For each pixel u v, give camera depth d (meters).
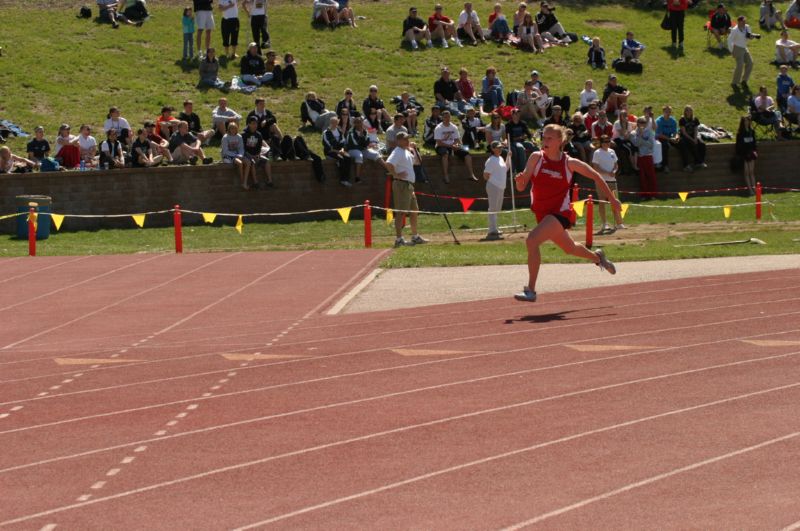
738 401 12.59
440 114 45.47
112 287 23.69
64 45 49.44
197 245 34.88
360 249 28.91
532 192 18.55
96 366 15.80
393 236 36.47
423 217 40.53
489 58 53.75
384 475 10.24
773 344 15.74
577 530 8.68
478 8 60.78
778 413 12.02
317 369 14.95
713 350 15.41
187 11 49.69
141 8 53.66
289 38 53.38
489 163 34.78
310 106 45.00
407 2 60.88
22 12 53.25
